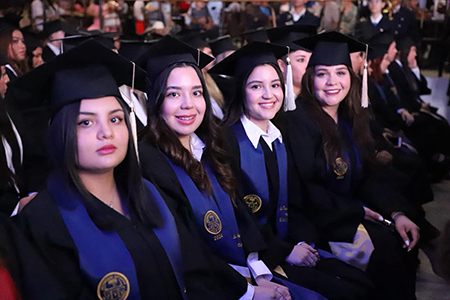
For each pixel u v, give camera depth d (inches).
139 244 60.0
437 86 263.1
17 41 136.1
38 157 93.1
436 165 186.4
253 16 259.9
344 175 104.9
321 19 260.2
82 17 221.9
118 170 64.0
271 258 85.4
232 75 94.8
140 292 59.5
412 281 99.1
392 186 130.4
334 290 81.6
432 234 109.9
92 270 56.3
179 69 75.1
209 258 72.2
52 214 56.7
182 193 74.9
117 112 58.6
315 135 102.1
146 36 173.3
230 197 80.7
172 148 75.9
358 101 109.5
